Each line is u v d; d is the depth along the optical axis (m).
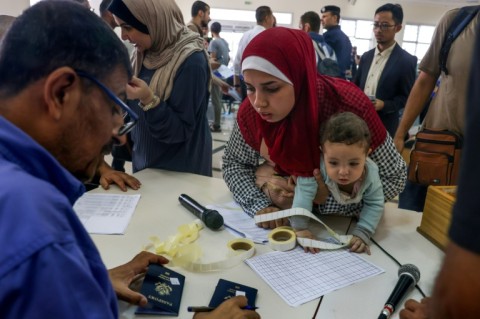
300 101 1.09
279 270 0.96
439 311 0.36
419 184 1.73
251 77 1.05
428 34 10.93
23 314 0.38
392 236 1.16
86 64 0.48
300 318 0.79
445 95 1.66
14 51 0.46
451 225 0.35
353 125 1.02
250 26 10.53
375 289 0.89
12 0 4.20
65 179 0.48
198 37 1.66
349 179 1.05
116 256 1.00
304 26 3.46
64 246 0.41
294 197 1.19
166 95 1.55
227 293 0.85
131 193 1.42
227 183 1.41
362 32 10.84
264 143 1.27
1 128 0.45
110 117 0.54
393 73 2.58
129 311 0.80
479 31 0.36
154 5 1.49
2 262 0.38
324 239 1.14
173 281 0.88
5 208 0.40
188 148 1.70
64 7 0.49
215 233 1.17
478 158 0.33
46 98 0.46
